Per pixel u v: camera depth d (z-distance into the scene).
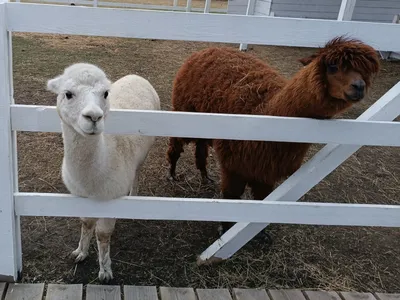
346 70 2.31
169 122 2.39
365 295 2.97
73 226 3.44
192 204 2.63
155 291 2.77
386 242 3.75
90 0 12.18
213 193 4.23
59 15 2.14
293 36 2.35
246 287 2.98
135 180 3.59
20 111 2.29
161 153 4.90
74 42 8.99
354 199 4.41
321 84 2.42
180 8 13.29
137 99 3.32
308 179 2.78
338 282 3.14
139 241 3.38
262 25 2.29
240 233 3.04
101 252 2.81
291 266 3.27
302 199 4.30
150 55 8.67
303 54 10.23
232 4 11.73
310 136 2.52
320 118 2.61
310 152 5.30
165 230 3.56
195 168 4.68
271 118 2.45
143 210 2.62
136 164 3.03
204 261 3.13
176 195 4.11
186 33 2.25
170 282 2.95
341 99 2.45
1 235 2.56
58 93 2.16
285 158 2.90
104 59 7.97
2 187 2.43
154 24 2.21
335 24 2.35
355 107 6.87
